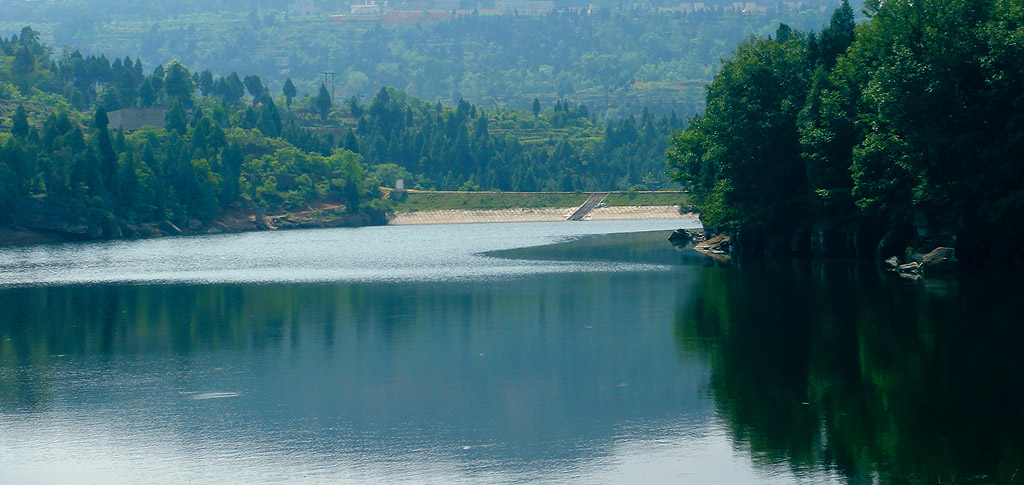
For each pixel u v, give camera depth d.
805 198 135.88
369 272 145.62
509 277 131.25
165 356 72.25
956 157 103.38
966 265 108.75
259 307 100.62
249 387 61.12
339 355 71.56
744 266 132.12
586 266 148.38
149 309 100.38
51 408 56.44
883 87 104.38
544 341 75.69
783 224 143.50
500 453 46.41
